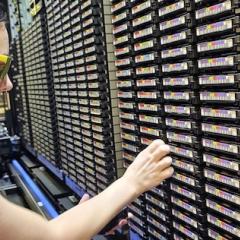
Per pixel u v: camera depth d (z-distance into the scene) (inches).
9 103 203.9
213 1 44.1
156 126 60.0
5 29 29.8
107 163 77.2
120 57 69.3
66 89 97.8
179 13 50.3
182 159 53.8
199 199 50.8
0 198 29.4
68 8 87.7
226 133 44.2
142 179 34.8
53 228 31.0
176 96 52.5
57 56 102.1
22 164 179.2
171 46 52.9
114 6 68.0
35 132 151.9
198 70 47.8
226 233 47.0
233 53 42.3
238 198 43.6
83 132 89.4
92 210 32.7
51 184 127.5
